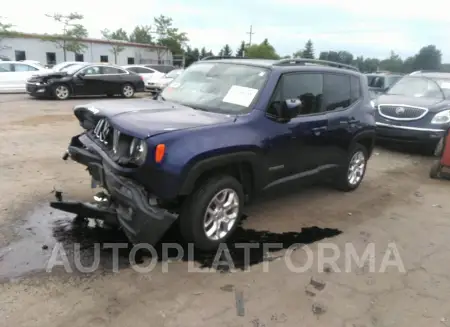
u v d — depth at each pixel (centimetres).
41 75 1609
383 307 315
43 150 729
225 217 389
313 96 477
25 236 392
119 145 354
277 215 485
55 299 299
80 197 497
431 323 299
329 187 610
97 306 294
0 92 1773
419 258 398
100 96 1855
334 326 289
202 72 487
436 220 499
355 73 563
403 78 1028
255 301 312
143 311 292
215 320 287
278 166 428
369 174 707
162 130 337
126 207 346
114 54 4194
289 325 287
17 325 269
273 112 420
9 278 321
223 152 359
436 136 823
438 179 693
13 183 537
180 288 323
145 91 2045
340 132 512
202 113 404
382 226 471
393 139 873
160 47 4712
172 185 333
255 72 442
